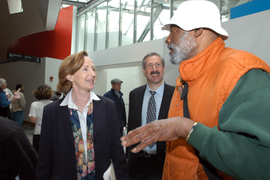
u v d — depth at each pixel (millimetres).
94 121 1146
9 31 11117
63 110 1132
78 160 1114
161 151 1614
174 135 643
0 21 11328
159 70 1876
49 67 8414
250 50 2988
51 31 9758
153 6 7152
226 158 500
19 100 5773
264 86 537
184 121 638
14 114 5770
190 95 790
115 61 7797
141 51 6852
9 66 9922
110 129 1207
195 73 771
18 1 11344
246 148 485
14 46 10812
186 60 790
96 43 9820
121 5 8633
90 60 1173
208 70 752
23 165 1082
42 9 7805
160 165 1613
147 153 1682
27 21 10383
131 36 8078
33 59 8297
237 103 555
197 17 746
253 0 3049
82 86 1122
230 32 3256
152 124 643
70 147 1088
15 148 1058
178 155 832
